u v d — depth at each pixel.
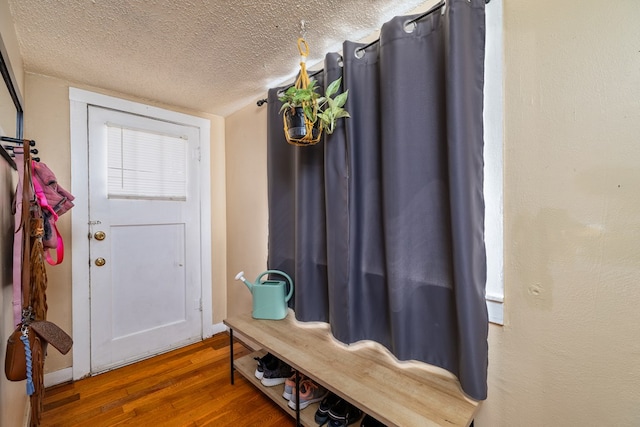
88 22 1.29
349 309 1.36
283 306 1.74
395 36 1.15
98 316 1.99
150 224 2.22
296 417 1.37
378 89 1.29
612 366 0.84
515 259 1.00
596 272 0.86
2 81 1.06
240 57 1.61
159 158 2.26
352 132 1.33
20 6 1.17
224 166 2.65
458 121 0.98
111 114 2.05
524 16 0.97
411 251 1.18
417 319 1.18
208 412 1.57
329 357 1.29
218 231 2.61
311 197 1.61
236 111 2.47
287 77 1.85
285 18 1.28
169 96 2.15
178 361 2.14
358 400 1.00
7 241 1.13
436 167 1.11
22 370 0.93
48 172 1.26
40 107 1.79
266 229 2.15
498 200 1.03
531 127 0.96
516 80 0.99
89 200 1.96
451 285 1.09
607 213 0.84
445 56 1.03
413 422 0.89
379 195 1.31
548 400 0.95
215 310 2.60
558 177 0.91
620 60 0.81
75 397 1.70
